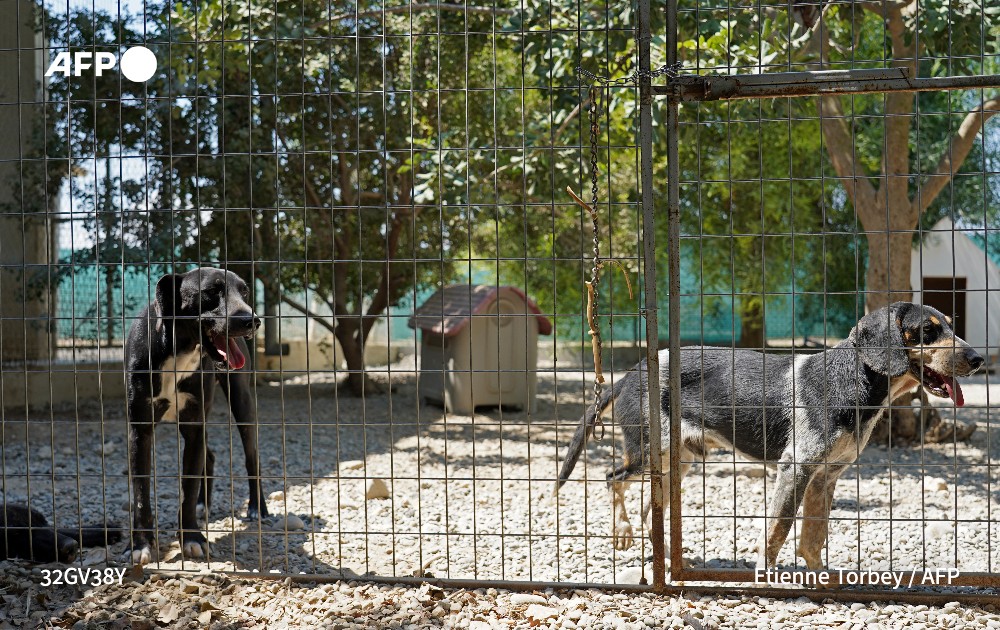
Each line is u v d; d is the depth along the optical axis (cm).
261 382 1606
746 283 1524
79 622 407
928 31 694
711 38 734
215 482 770
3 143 1132
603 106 812
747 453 507
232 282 543
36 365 1228
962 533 605
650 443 422
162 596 433
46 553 497
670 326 415
